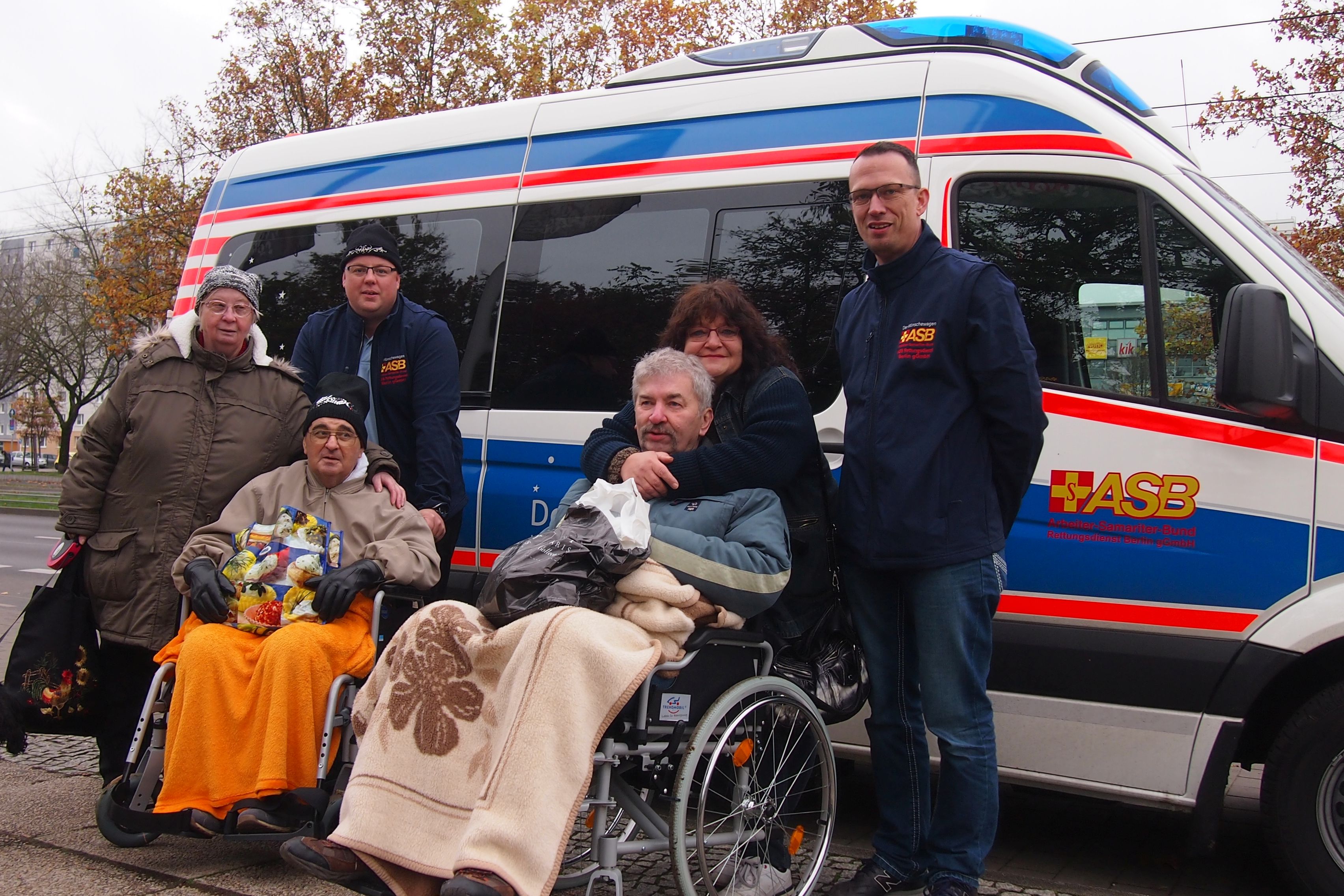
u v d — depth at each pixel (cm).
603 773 268
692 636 288
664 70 475
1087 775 356
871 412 315
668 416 322
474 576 479
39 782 434
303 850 267
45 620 371
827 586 328
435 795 271
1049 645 360
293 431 397
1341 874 320
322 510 371
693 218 445
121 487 378
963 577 302
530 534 464
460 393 470
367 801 269
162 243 2380
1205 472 343
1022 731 366
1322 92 1349
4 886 314
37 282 3950
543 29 2194
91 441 377
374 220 534
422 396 429
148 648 371
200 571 342
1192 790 341
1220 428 343
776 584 297
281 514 360
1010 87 392
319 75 2261
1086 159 376
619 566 280
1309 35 1352
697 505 312
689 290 343
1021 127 387
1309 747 324
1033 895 344
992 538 303
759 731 303
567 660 259
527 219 487
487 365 487
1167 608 344
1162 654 343
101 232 3119
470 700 276
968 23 415
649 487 312
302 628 330
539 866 241
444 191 514
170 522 375
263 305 568
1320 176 1360
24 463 7412
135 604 372
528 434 470
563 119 487
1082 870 378
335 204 550
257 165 592
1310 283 344
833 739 406
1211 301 354
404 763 275
